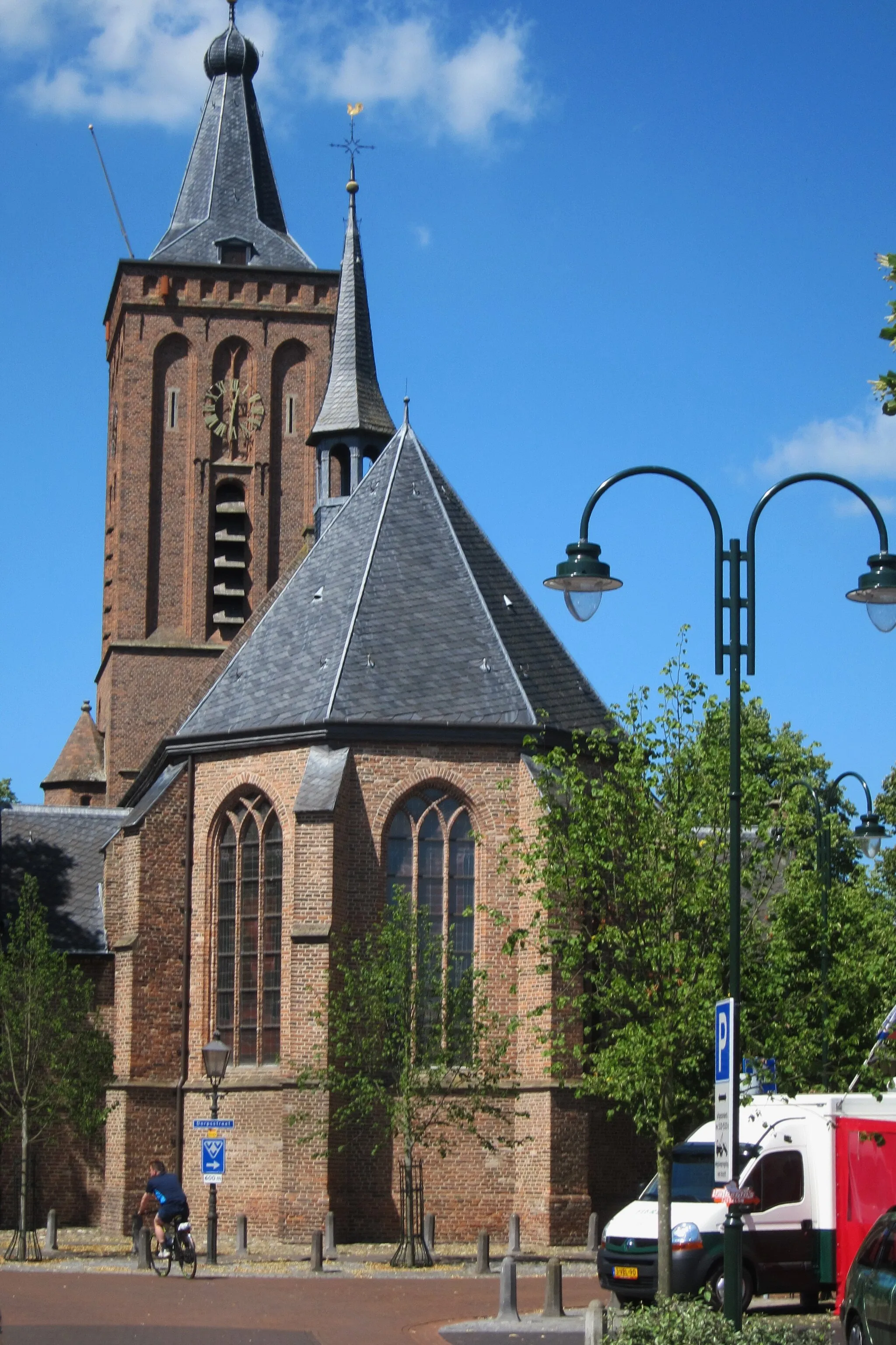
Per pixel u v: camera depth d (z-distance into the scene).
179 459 70.88
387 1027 42.19
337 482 64.88
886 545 22.92
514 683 47.31
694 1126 37.41
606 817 28.77
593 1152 45.09
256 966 47.00
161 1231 34.69
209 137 76.31
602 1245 30.34
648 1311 19.70
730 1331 18.78
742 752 29.58
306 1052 43.81
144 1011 47.69
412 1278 34.62
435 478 52.47
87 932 54.19
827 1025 30.02
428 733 46.19
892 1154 30.25
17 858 56.69
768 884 29.97
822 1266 29.81
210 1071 38.84
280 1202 44.94
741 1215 21.02
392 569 49.44
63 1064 46.59
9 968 45.94
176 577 70.25
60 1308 27.86
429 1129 44.31
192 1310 27.97
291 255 74.25
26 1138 43.31
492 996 45.12
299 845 44.75
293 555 71.31
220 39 77.25
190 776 48.88
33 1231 39.62
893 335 17.75
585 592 22.70
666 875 28.50
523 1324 27.03
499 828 46.06
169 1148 47.25
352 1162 44.09
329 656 47.78
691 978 28.08
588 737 46.88
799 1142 30.22
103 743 72.50
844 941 32.50
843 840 46.03
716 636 23.17
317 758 45.94
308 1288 32.03
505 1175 44.53
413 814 46.16
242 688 49.31
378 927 45.16
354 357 65.62
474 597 49.28
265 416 71.56
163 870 48.41
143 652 69.31
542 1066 44.06
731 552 23.23
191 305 71.62
